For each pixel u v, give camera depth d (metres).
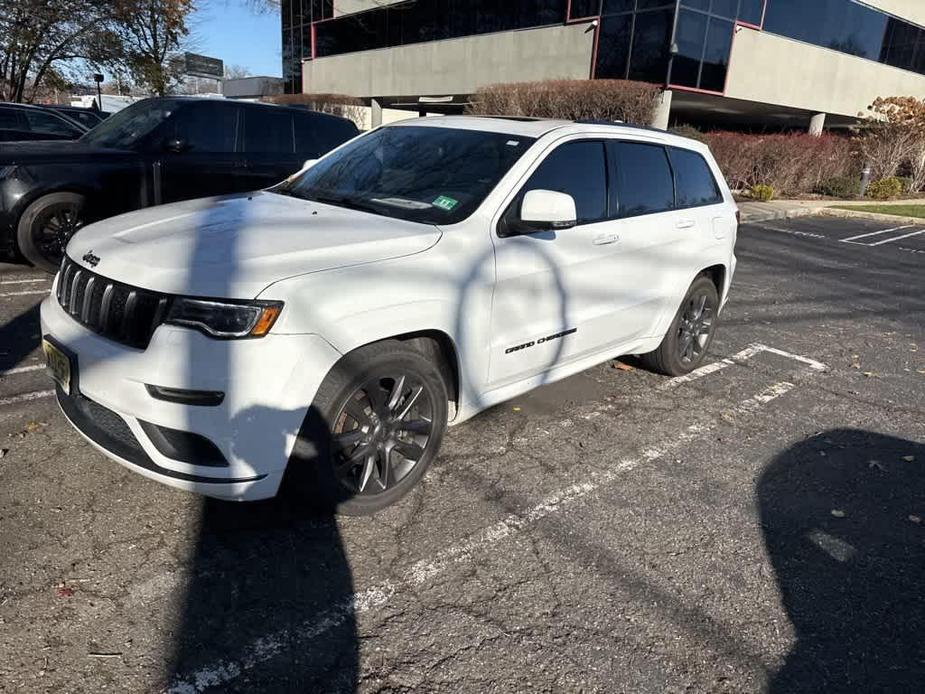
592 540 3.18
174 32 24.62
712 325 5.49
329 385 2.84
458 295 3.21
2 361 4.68
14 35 19.72
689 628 2.68
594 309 4.11
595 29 19.17
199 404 2.59
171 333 2.60
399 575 2.86
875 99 25.47
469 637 2.55
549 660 2.47
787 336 6.75
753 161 19.83
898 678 2.51
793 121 29.98
